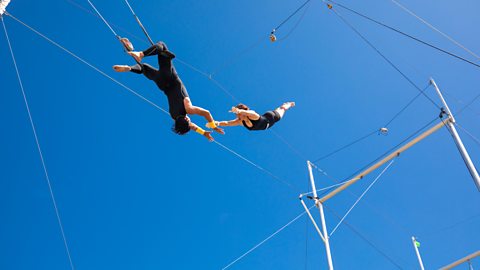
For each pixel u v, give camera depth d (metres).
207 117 6.81
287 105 8.15
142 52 6.34
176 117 6.71
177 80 6.76
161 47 6.55
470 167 10.67
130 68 6.37
